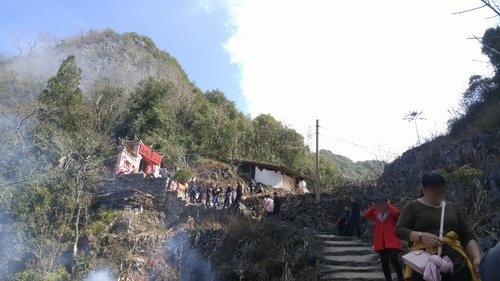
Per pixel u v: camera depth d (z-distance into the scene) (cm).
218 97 6084
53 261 1958
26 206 2114
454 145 1702
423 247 385
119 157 3069
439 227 381
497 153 1423
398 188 1883
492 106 1872
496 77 2083
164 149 4006
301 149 5169
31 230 2056
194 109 4953
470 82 2253
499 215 1004
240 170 4084
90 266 1908
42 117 2895
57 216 2166
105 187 2736
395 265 856
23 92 4856
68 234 2098
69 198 2233
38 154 2466
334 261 1191
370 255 1237
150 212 2452
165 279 1841
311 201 2453
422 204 401
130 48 7762
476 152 1510
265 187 3834
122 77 6600
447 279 363
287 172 3991
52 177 2289
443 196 391
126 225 2212
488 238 939
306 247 1332
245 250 1563
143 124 4238
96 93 4797
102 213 2314
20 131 2473
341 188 2542
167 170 3672
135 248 2017
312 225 2119
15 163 2325
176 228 2180
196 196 2844
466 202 1184
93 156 2739
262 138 5153
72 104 3331
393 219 887
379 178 2345
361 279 1035
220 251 1755
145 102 4484
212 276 1664
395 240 868
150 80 5022
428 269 354
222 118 5056
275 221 1892
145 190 2683
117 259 1930
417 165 1886
